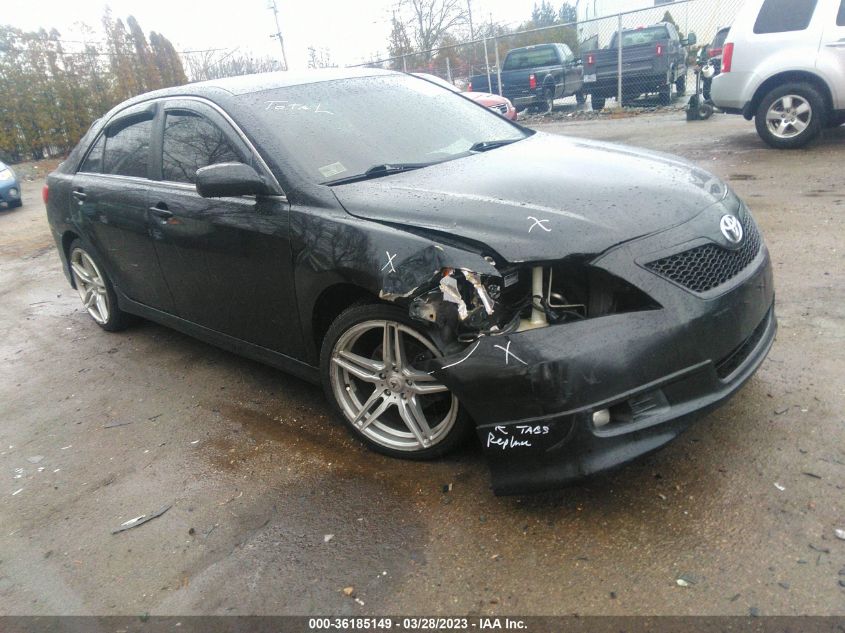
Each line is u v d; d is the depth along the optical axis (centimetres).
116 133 461
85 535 291
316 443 338
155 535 285
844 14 812
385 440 311
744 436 294
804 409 308
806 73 845
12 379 469
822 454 277
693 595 220
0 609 255
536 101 1716
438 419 314
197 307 402
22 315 610
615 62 1530
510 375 240
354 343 310
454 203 276
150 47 2253
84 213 471
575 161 324
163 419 384
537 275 246
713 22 1939
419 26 3005
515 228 254
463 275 250
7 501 324
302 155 330
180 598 249
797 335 379
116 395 424
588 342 236
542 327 242
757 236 304
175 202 379
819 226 562
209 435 360
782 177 746
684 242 256
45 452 366
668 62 1497
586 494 272
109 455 354
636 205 268
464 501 277
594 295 245
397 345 288
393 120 377
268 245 323
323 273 297
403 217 278
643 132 1196
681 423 248
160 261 410
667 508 259
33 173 1727
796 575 222
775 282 458
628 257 246
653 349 239
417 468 303
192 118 381
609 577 232
